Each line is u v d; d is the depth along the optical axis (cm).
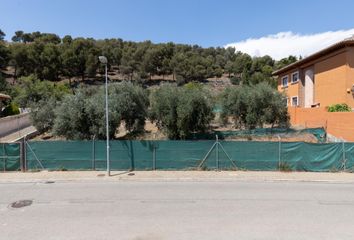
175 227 723
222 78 10562
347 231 694
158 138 2198
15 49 8800
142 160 1512
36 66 8819
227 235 669
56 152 1509
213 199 991
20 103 4272
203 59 11119
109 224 746
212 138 2195
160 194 1062
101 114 1928
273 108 2612
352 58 2478
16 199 1005
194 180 1318
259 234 675
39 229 714
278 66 8762
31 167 1505
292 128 2484
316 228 714
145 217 801
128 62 10581
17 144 1497
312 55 2878
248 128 2598
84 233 685
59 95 4425
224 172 1447
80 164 1513
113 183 1261
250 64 10319
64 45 10138
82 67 9625
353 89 2462
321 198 1006
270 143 1487
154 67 10562
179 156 1509
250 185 1215
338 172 1448
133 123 2211
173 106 2141
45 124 2577
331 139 2142
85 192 1098
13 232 695
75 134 1928
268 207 897
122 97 2128
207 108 2197
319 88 2916
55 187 1189
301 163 1475
